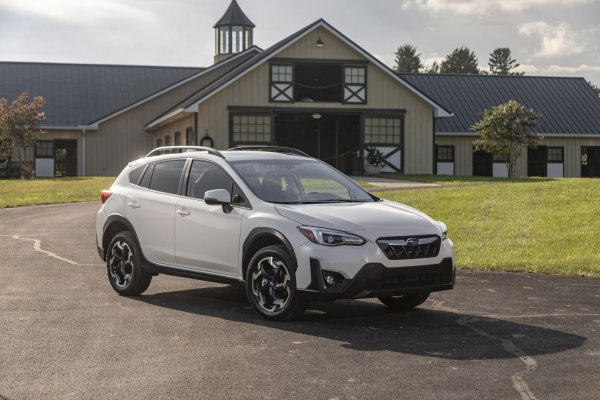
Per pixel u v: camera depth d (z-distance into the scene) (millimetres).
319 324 7445
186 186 8633
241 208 7918
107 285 9812
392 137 35781
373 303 8656
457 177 30547
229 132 34094
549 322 7504
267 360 6074
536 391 5234
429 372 5711
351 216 7406
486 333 7023
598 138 41875
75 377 5621
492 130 35719
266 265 7629
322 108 35031
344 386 5367
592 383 5414
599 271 10828
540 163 41344
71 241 14641
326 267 7113
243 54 44062
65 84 46406
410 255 7281
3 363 6012
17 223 18172
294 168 8617
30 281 10078
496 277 10469
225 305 8477
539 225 14922
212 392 5250
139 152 43875
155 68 49250
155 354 6273
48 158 42625
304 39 34750
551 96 44375
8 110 37781
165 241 8648
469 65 117062
